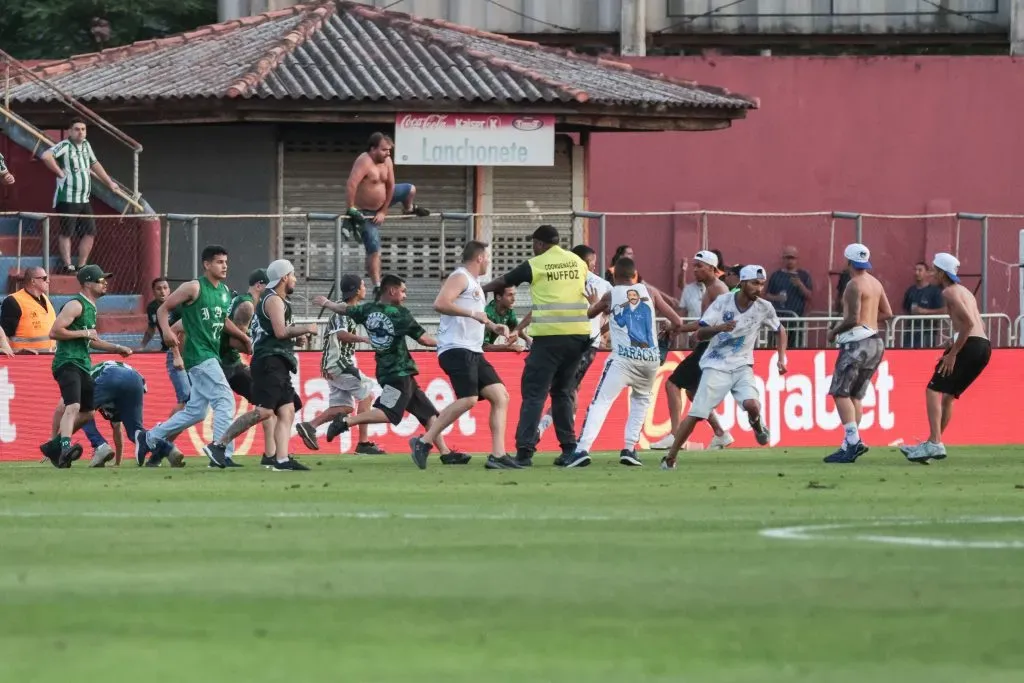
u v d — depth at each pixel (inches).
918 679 740.7
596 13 4714.6
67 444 2348.7
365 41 3868.1
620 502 1679.4
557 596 975.6
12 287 3147.1
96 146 3599.9
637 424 2406.5
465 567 1106.1
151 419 2837.1
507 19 4702.3
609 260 4190.5
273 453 2406.5
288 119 3469.5
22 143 3543.3
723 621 892.6
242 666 765.3
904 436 3221.0
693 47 4869.6
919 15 4778.5
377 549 1214.3
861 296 2534.5
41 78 3700.8
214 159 3609.7
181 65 3742.6
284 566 1112.2
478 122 3543.3
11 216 2977.4
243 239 3535.9
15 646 815.1
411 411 2485.2
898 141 4623.5
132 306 3265.3
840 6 4783.5
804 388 3159.5
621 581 1037.8
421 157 3531.0
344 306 2434.8
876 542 1264.8
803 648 816.9
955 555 1177.4
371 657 791.1
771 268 4566.9
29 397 2763.3
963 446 3127.5
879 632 860.0
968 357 2490.2
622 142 4554.6
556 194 3722.9
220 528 1376.7
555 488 1893.5
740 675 750.5
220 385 2361.0
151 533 1333.7
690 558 1158.3
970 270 4581.7
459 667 767.7
